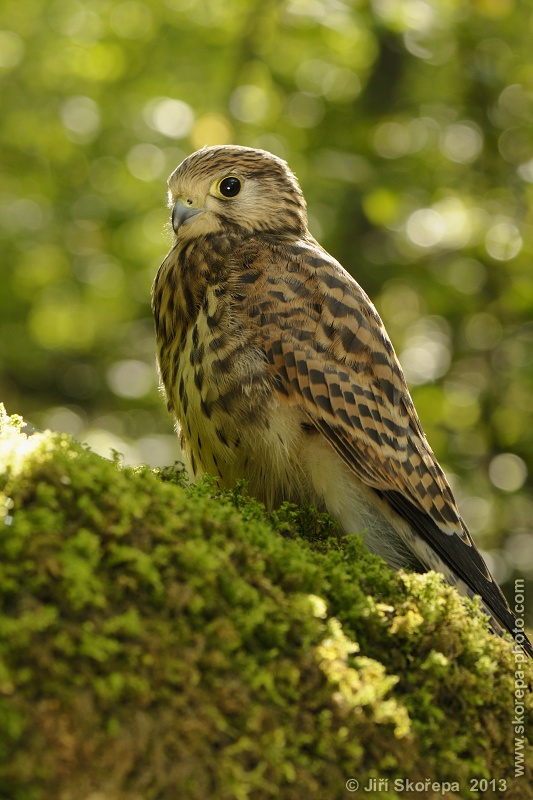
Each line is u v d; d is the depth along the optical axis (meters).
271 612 4.05
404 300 20.89
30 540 3.72
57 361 25.06
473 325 19.81
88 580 3.69
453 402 18.80
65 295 21.53
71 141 21.00
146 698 3.57
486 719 4.45
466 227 18.75
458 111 19.84
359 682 4.00
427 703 4.30
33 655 3.47
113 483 4.11
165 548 4.01
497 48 19.12
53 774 3.34
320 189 19.17
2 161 22.03
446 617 4.62
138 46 20.36
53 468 4.02
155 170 20.50
